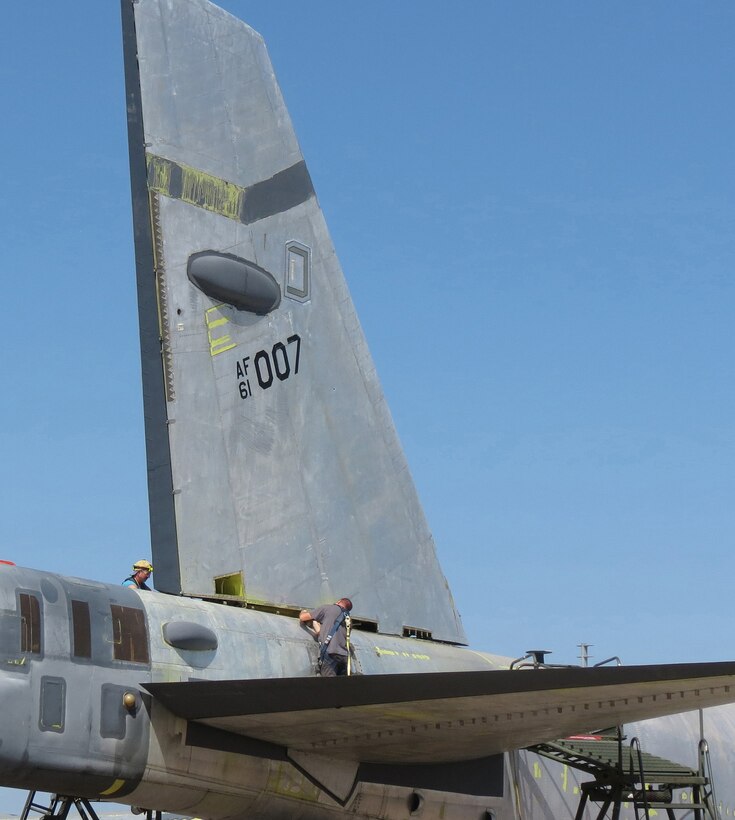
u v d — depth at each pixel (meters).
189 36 14.04
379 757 13.06
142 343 13.12
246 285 13.89
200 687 10.98
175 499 12.78
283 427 13.98
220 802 11.99
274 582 13.43
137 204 13.27
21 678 10.35
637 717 11.40
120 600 11.48
